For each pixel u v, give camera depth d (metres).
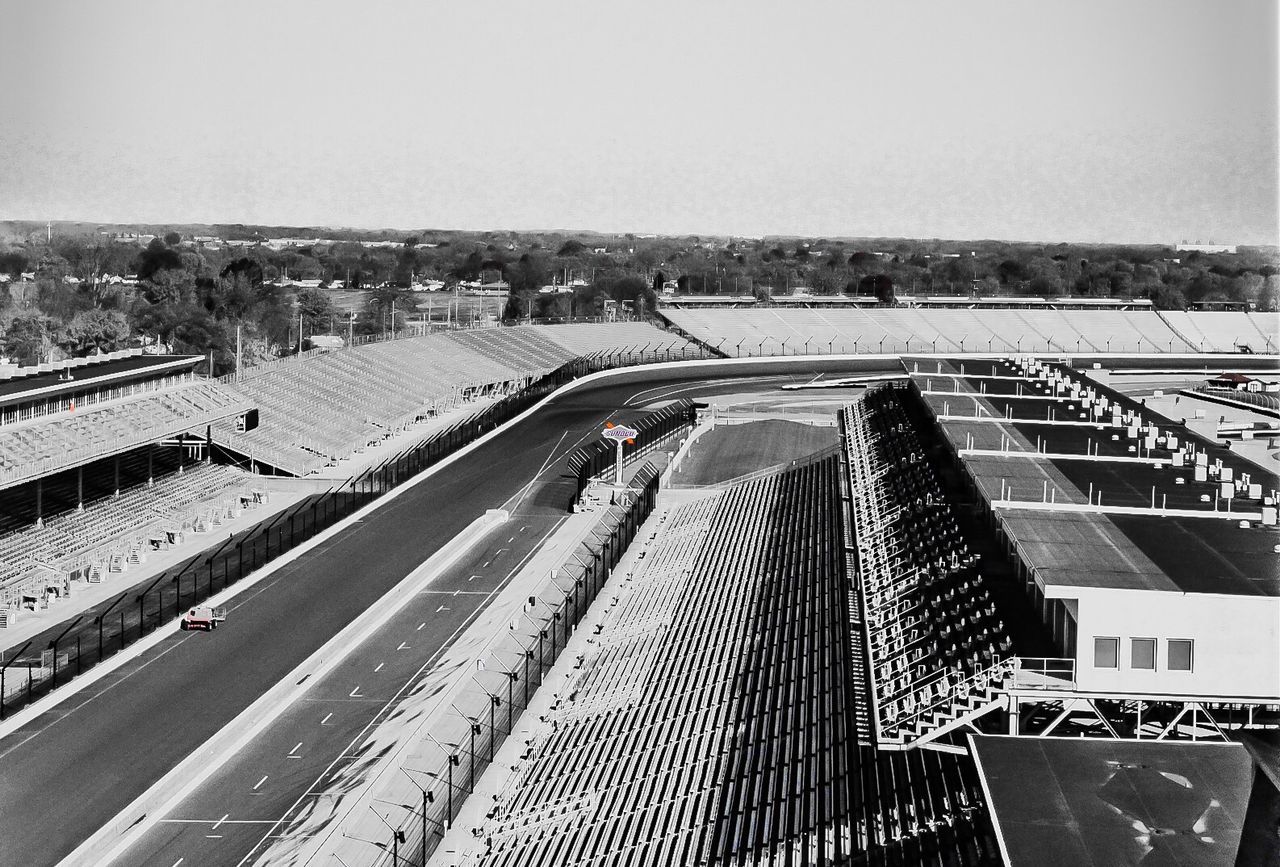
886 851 71.75
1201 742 75.25
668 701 110.06
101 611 135.00
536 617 137.75
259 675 118.56
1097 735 83.81
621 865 83.12
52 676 115.56
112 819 91.12
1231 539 99.38
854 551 137.88
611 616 139.75
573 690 118.19
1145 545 96.94
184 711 109.81
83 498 167.62
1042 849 63.59
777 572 142.12
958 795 76.00
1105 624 82.19
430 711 111.75
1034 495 116.88
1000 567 109.56
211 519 169.12
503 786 98.75
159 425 179.38
